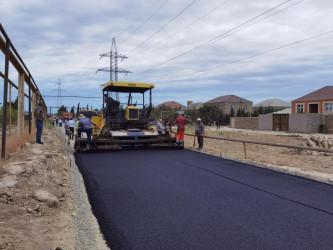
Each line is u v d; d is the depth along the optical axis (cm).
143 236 443
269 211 547
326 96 4378
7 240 361
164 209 556
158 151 1366
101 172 874
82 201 605
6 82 819
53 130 2508
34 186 566
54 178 691
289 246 412
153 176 824
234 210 551
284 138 2831
